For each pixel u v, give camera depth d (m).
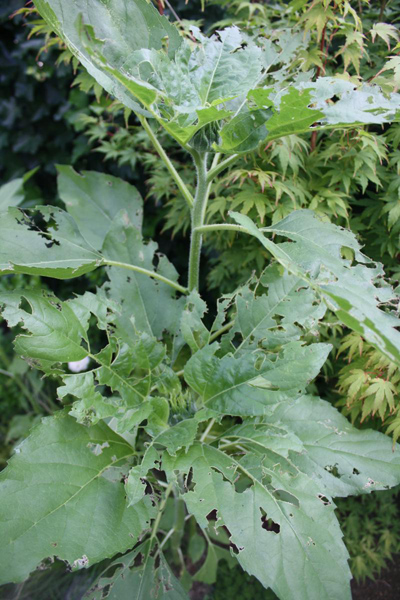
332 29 0.92
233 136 0.69
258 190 0.96
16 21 1.82
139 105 0.74
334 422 0.82
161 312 0.92
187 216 1.18
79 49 0.72
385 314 0.60
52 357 0.69
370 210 0.99
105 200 1.13
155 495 0.73
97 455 0.74
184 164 1.30
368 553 1.08
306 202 0.97
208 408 0.74
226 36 0.75
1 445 1.50
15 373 1.52
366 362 0.91
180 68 0.69
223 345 0.78
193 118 0.69
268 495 0.68
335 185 0.99
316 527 0.66
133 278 0.92
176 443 0.71
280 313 0.77
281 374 0.70
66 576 1.04
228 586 1.14
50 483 0.69
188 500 0.66
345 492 0.76
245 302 0.79
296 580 0.63
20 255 0.73
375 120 0.63
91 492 0.70
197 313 0.80
